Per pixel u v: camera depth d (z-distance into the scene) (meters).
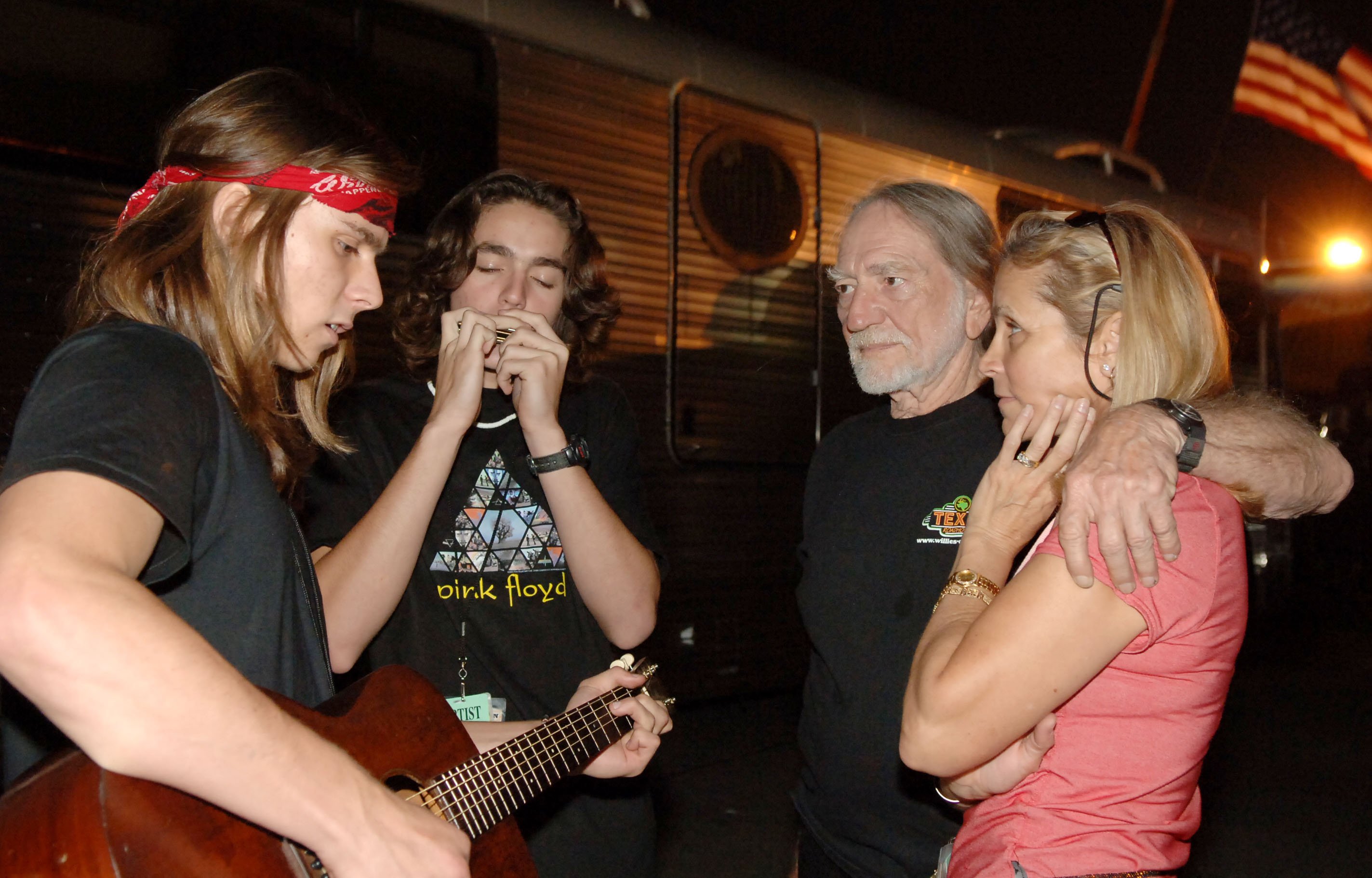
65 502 0.94
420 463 1.79
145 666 0.91
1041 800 1.24
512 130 3.49
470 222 2.10
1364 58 12.38
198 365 1.15
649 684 1.91
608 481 2.12
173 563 1.11
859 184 4.57
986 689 1.20
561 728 1.69
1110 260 1.40
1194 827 1.29
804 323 4.42
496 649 1.92
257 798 0.97
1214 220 6.54
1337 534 8.91
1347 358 8.56
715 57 4.11
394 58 3.22
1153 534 1.18
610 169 3.76
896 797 1.75
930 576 1.81
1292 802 4.62
